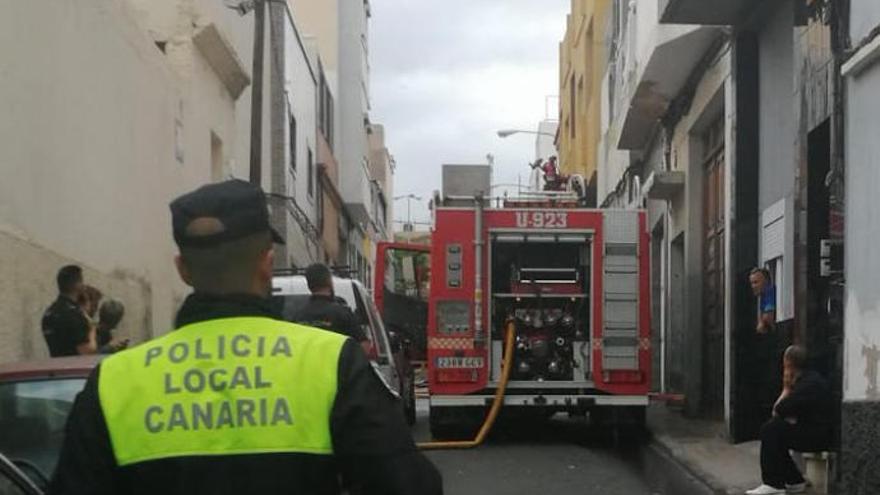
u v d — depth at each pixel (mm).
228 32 18391
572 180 17578
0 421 5352
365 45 44438
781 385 12234
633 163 22844
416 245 18516
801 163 10297
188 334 2523
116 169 11938
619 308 13570
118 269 11945
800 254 10312
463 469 11805
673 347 18875
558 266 13867
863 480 8430
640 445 13773
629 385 13547
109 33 11711
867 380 8469
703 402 16484
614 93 24656
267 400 2414
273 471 2367
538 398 13594
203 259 2545
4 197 8391
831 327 9320
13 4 8672
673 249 18922
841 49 9094
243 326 2525
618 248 13617
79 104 10570
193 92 15812
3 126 8398
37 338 9125
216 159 18141
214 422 2395
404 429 2516
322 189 34781
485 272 13602
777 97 12273
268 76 24781
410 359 16828
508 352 13461
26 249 8875
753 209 13125
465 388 13531
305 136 30500
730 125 13492
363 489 2441
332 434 2412
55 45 9828
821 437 9289
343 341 2539
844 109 9055
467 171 14445
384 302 18344
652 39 15469
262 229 2600
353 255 45281
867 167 8547
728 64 13805
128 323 12273
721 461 11602
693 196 17016
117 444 2391
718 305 15867
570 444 13812
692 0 12539
